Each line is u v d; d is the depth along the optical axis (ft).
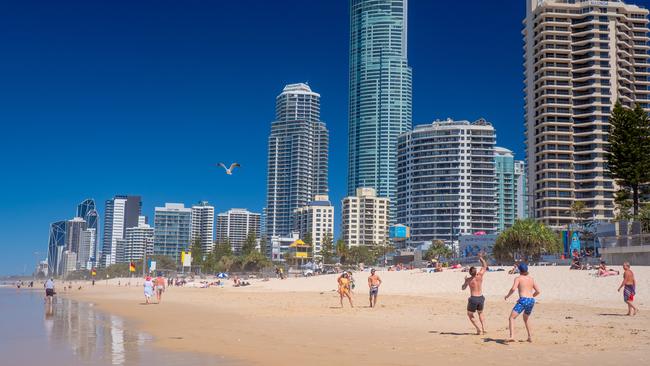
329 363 50.03
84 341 70.69
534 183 636.89
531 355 51.72
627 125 322.75
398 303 131.75
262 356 54.90
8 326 93.91
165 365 51.19
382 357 52.54
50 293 142.41
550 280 155.74
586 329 71.20
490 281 169.17
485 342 60.13
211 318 101.76
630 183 326.24
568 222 602.85
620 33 638.94
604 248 199.11
